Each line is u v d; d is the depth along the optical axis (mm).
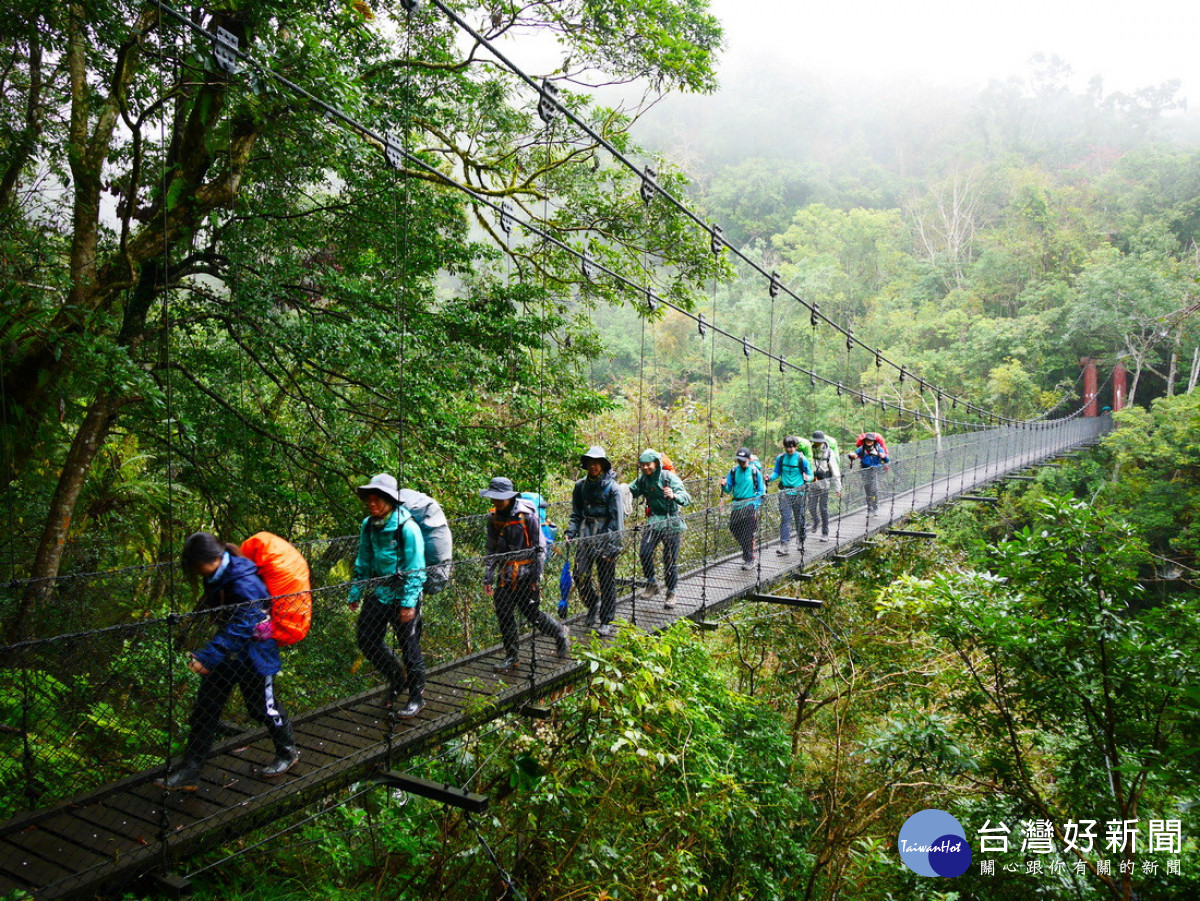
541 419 7176
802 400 26719
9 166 4957
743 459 6535
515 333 6848
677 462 11203
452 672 3875
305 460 6199
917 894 5031
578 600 5012
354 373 5984
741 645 8055
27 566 5109
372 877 3984
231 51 3248
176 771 2672
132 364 4371
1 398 4145
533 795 3691
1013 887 5012
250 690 2715
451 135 7746
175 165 4934
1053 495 4996
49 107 5160
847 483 8789
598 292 8742
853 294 32969
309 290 6238
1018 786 5301
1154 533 20547
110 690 2850
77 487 4789
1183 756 4250
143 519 6191
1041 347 28781
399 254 6191
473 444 6605
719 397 26875
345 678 3314
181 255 5316
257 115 4492
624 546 4566
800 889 5102
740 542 6359
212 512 5871
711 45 7551
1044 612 4996
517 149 7922
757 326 29188
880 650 7527
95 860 2273
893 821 5809
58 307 4621
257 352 6137
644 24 6910
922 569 9430
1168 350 28531
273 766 2793
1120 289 27625
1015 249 32219
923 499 11305
